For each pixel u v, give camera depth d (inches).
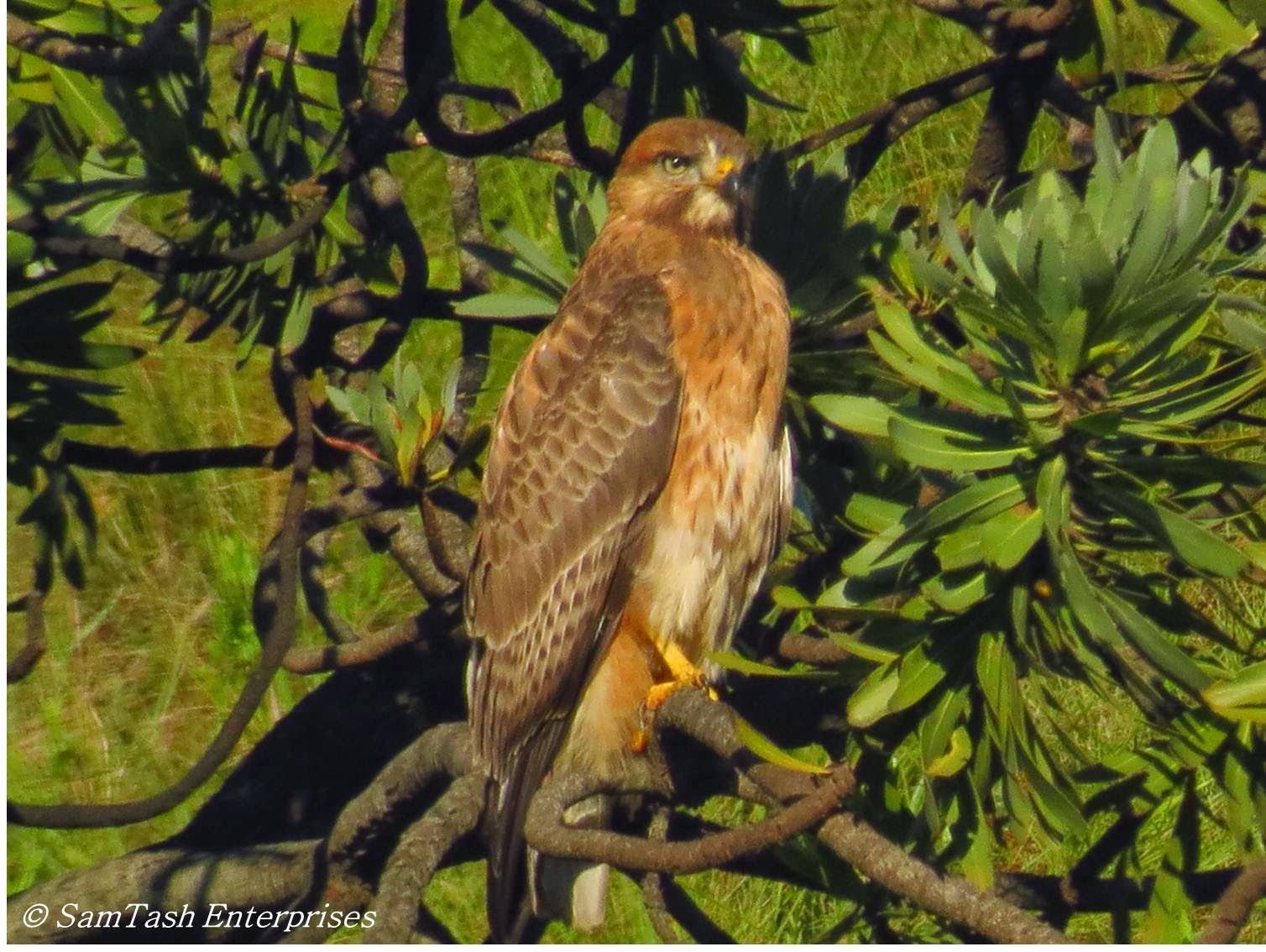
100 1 262.8
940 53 611.2
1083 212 220.4
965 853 250.7
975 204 241.3
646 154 336.5
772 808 253.8
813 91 604.7
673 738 319.0
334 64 295.9
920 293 277.3
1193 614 249.3
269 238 268.7
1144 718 265.3
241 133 283.1
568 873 306.5
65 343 268.4
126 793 497.0
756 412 317.1
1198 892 273.4
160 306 289.9
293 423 321.7
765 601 350.0
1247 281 478.6
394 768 282.0
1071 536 244.2
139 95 265.7
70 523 307.1
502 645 326.3
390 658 347.9
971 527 229.8
